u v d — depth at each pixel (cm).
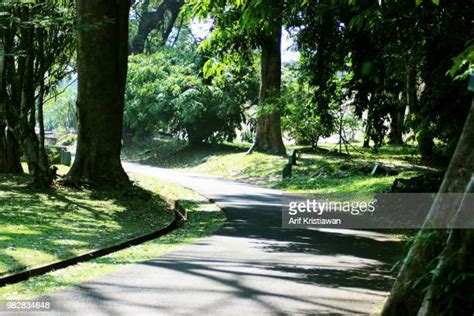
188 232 1386
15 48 1906
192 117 4119
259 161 3247
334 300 777
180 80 4231
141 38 5119
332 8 1356
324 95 1811
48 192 1798
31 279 845
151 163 4319
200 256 1064
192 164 3922
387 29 1277
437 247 490
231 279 878
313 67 1647
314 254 1112
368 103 1741
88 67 1972
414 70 1642
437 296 451
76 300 738
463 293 444
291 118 3259
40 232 1202
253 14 1303
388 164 2691
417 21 1249
